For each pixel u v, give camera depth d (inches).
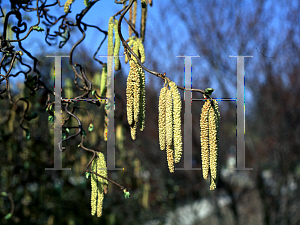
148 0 84.1
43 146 135.9
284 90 211.8
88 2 79.2
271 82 209.6
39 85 91.1
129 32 84.3
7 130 125.7
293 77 209.0
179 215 238.1
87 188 151.5
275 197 209.2
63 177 142.1
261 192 211.2
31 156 132.8
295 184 215.6
